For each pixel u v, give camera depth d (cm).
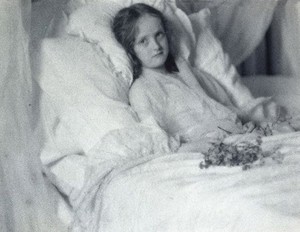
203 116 189
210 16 225
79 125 177
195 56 211
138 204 149
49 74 182
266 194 135
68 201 175
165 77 195
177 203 143
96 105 177
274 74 239
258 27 235
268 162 151
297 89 222
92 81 181
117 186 157
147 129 173
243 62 240
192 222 138
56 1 198
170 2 213
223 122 187
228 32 234
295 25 231
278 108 207
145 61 194
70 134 179
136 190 152
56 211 171
